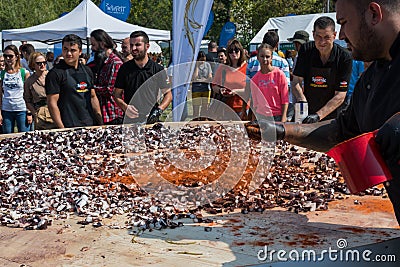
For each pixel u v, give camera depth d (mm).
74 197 2844
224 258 1967
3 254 2041
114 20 11898
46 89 5848
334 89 5199
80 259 1976
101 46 6402
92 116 6086
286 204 2688
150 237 2225
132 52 5430
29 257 2004
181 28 5488
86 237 2236
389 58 1838
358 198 2801
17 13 30844
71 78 5859
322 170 3447
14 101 8016
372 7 1731
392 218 2438
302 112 5309
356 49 1839
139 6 32438
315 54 5180
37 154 4086
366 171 1510
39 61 7160
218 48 10258
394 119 1487
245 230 2301
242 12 28812
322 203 2652
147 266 1891
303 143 2357
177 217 2498
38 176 3338
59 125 5836
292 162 3629
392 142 1464
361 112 2100
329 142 2361
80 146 4348
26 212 2613
